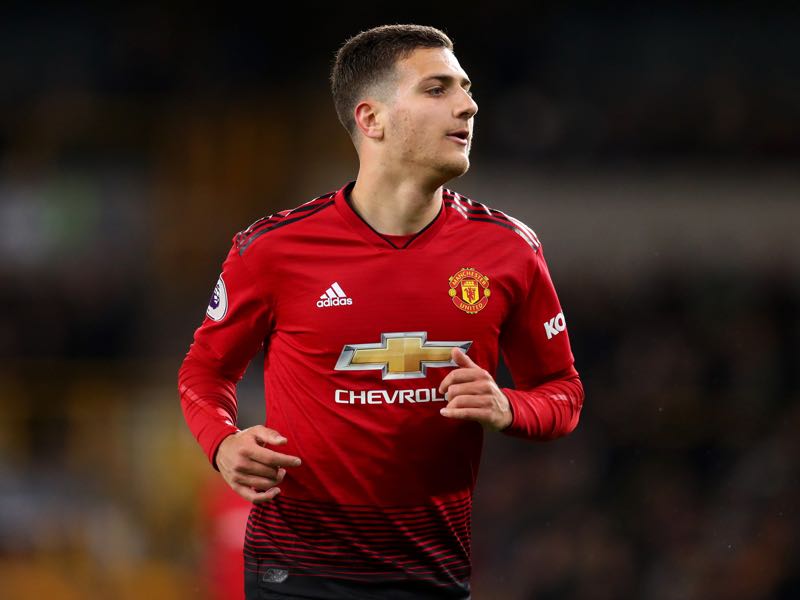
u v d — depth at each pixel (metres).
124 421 32.53
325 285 9.16
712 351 34.72
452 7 46.44
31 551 29.83
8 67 46.47
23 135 45.16
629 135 42.12
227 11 46.97
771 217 40.16
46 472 31.91
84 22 47.06
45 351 38.47
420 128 9.05
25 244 42.88
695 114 42.44
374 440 9.09
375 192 9.32
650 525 29.70
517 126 42.78
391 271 9.18
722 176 40.75
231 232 44.06
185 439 31.58
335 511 9.21
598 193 41.06
